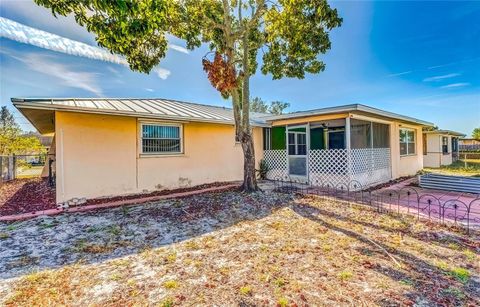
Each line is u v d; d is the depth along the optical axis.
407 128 12.20
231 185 9.27
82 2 3.87
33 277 2.92
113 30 4.65
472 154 22.25
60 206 6.25
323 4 6.60
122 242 4.01
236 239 4.07
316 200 6.63
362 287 2.61
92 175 6.94
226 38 7.45
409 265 3.08
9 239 4.14
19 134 21.11
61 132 6.46
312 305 2.33
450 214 5.18
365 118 8.80
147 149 8.08
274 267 3.09
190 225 4.82
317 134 10.34
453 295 2.45
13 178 12.63
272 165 10.95
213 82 7.04
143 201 6.79
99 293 2.59
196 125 9.34
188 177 9.05
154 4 4.41
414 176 11.70
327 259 3.29
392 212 5.37
